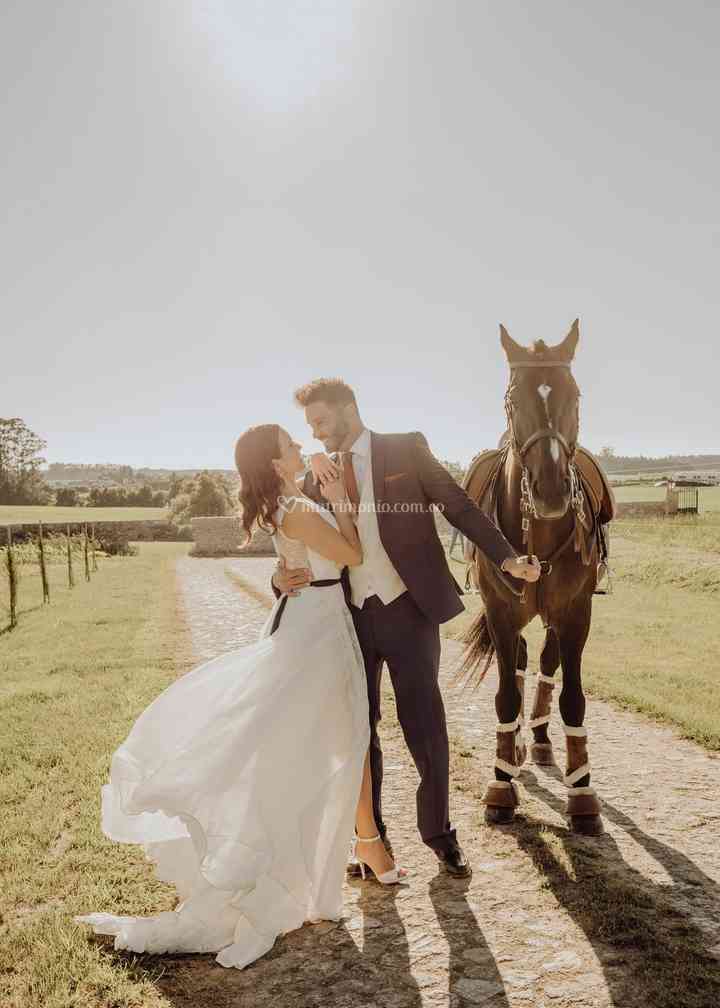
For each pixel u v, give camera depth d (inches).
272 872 112.4
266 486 126.8
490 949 113.0
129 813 110.5
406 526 132.2
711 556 633.6
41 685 295.7
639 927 116.9
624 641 368.8
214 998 102.1
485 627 201.5
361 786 132.8
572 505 156.8
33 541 1227.9
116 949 113.0
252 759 114.9
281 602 131.3
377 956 112.0
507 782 162.4
